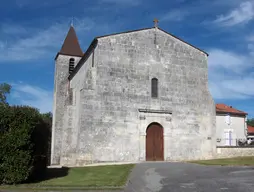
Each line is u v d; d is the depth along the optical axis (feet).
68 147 76.84
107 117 70.44
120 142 70.69
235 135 120.37
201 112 81.35
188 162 67.31
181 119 78.38
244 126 124.06
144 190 34.24
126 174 46.52
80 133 67.56
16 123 39.09
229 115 120.47
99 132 69.10
